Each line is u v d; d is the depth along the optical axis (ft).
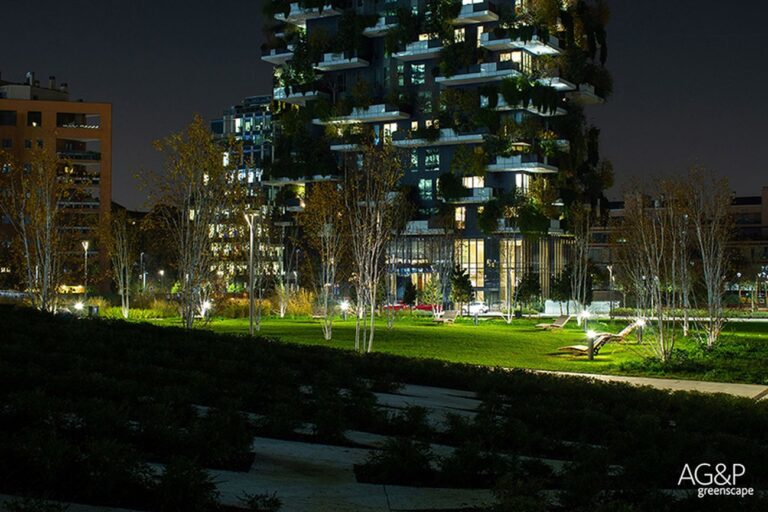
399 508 31.65
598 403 60.29
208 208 135.13
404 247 293.23
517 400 60.70
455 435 45.91
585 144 313.12
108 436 36.09
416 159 320.09
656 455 38.45
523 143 292.40
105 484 29.55
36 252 168.45
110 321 88.48
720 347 125.80
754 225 425.69
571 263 287.07
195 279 135.95
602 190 328.29
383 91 326.85
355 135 316.19
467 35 307.37
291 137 334.65
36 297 166.09
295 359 74.74
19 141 407.23
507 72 292.40
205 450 36.65
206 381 53.83
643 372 97.66
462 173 299.38
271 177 334.65
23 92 426.92
